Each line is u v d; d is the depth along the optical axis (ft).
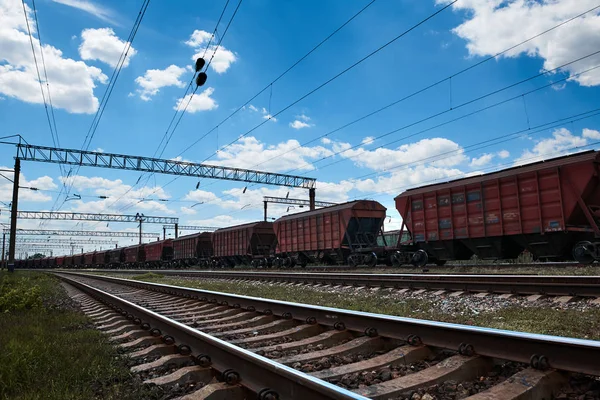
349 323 20.25
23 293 36.32
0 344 19.27
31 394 13.08
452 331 15.38
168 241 183.62
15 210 106.73
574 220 49.19
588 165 46.91
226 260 135.54
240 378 13.85
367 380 13.53
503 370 13.52
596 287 27.04
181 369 15.53
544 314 23.63
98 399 13.38
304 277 53.78
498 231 55.16
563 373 12.25
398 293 37.09
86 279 102.17
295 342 19.47
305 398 11.27
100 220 224.53
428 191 64.23
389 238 101.04
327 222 87.97
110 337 23.58
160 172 120.57
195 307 35.35
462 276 37.47
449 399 11.76
